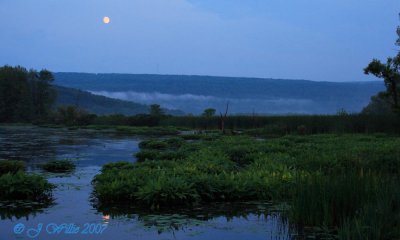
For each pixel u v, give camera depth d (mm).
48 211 8594
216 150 18141
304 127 30078
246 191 9719
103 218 8062
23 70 61406
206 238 6883
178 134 35594
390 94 28500
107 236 6957
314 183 7711
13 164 13945
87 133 36188
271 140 22859
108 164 14195
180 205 9102
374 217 6426
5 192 9742
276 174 10961
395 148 16281
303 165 13125
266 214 8375
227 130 34500
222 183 9883
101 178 11047
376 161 13195
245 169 13977
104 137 31688
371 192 7629
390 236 6277
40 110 62594
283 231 7176
